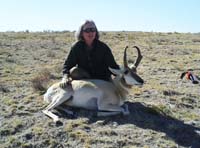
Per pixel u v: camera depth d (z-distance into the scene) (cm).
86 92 295
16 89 373
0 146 254
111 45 758
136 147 250
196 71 520
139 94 373
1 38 786
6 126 279
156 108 320
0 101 333
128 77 293
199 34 1095
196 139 271
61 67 480
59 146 253
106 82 304
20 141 258
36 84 373
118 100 302
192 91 402
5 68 474
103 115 293
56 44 742
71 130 270
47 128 274
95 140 256
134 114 306
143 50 704
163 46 776
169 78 463
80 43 316
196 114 326
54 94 310
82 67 322
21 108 314
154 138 263
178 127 286
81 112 300
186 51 714
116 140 257
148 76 471
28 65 509
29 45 700
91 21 311
